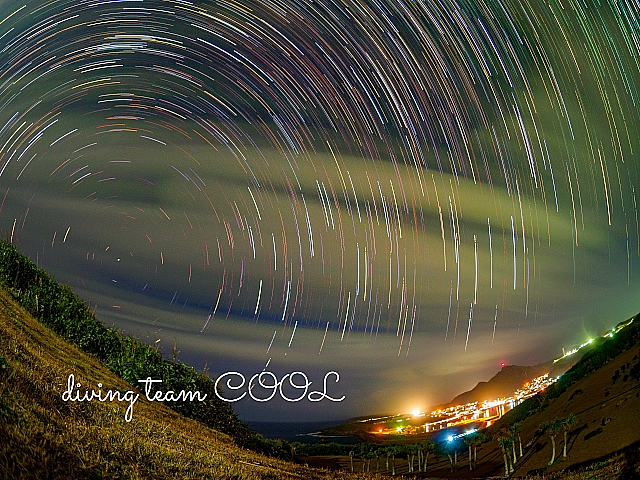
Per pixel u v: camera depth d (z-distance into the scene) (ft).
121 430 30.63
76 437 24.57
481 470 128.77
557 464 97.04
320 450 196.75
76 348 52.65
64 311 57.26
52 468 20.44
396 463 179.83
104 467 23.53
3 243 60.03
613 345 147.95
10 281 55.93
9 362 29.27
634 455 72.18
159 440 34.27
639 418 92.73
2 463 18.26
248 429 63.36
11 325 42.73
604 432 97.30
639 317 150.51
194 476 29.04
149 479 25.46
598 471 73.15
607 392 116.67
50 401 28.09
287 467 49.88
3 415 21.35
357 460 183.83
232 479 32.53
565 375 165.48
